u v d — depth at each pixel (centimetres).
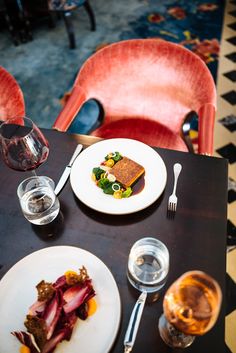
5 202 75
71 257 63
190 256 65
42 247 67
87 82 116
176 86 117
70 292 58
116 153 81
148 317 57
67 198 76
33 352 53
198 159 83
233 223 149
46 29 282
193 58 112
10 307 58
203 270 63
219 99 211
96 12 301
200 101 111
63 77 235
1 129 86
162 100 123
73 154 85
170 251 66
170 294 50
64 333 54
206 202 73
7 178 80
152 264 63
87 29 279
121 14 296
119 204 72
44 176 80
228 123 196
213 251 65
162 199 75
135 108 127
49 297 56
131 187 76
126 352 53
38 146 70
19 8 242
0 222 72
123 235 69
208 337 54
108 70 118
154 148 86
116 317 55
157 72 117
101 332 55
